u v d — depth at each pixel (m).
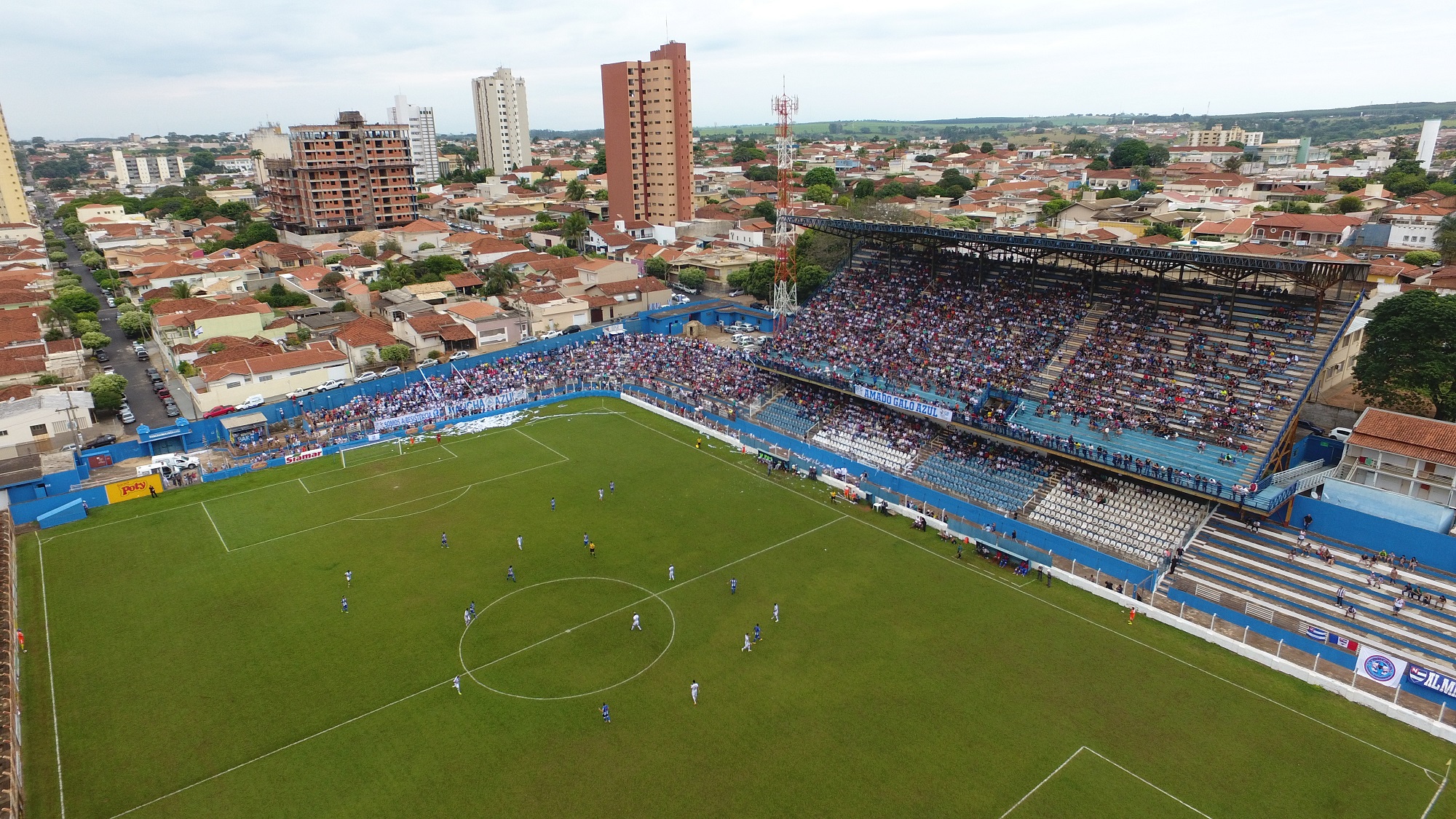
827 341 115.50
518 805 45.97
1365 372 79.75
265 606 67.38
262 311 147.12
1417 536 65.44
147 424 111.62
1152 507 76.62
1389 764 49.03
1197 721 52.75
